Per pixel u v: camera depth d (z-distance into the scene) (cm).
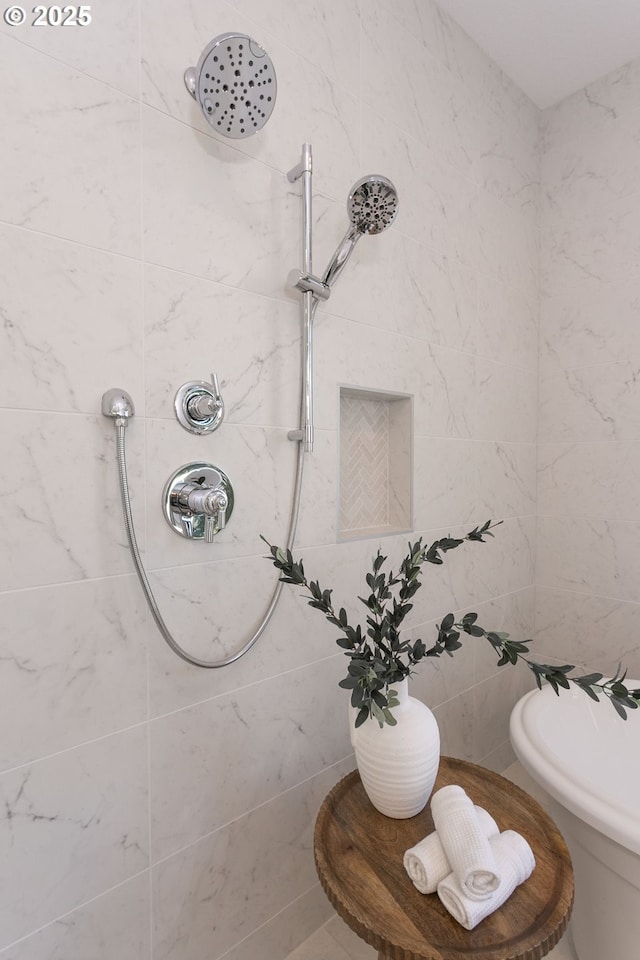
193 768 106
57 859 88
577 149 197
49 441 86
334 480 132
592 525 196
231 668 111
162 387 99
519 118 195
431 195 158
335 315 131
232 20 107
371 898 82
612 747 147
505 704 198
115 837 95
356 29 134
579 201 197
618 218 187
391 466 160
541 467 211
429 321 158
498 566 192
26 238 83
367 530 151
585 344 196
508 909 80
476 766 120
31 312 83
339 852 92
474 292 176
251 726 116
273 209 116
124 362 94
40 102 83
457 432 171
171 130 99
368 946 127
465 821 85
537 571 212
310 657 127
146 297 96
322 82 125
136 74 94
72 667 89
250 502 113
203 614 106
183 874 105
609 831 102
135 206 95
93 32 89
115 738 95
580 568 200
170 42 98
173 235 100
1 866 83
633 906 103
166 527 100
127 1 92
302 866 127
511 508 197
